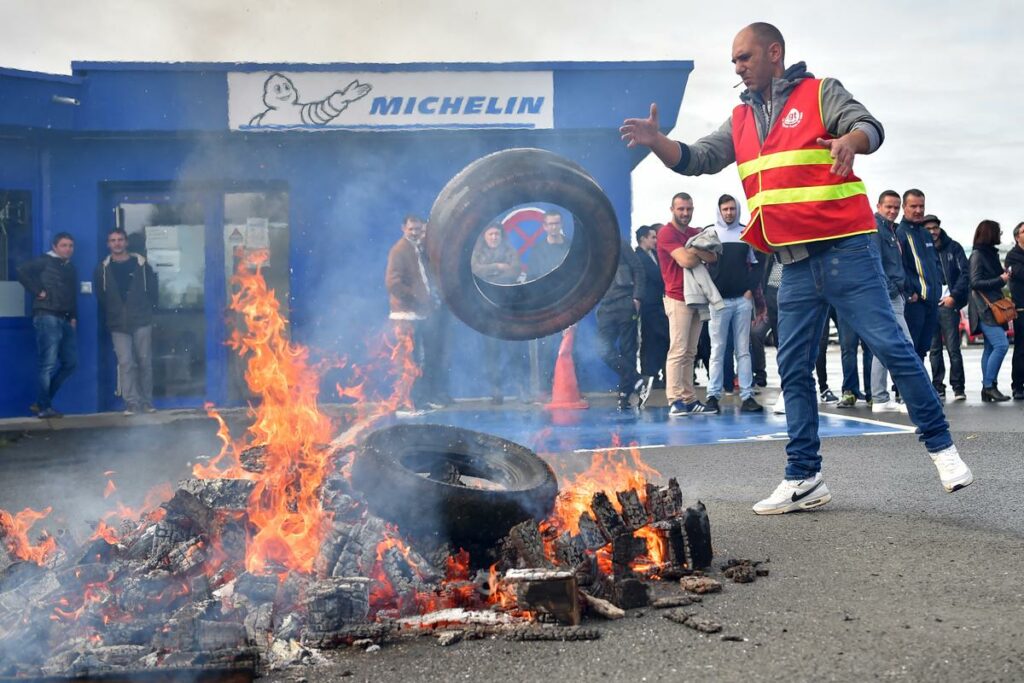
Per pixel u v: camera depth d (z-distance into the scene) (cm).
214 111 1427
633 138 579
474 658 334
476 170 483
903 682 298
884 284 557
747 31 561
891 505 586
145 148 1468
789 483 575
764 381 1633
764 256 1541
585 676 312
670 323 1221
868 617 364
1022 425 1001
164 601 370
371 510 419
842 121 539
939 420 557
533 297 512
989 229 1327
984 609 371
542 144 1523
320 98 1437
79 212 1460
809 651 328
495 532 427
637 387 1336
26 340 1430
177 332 1486
